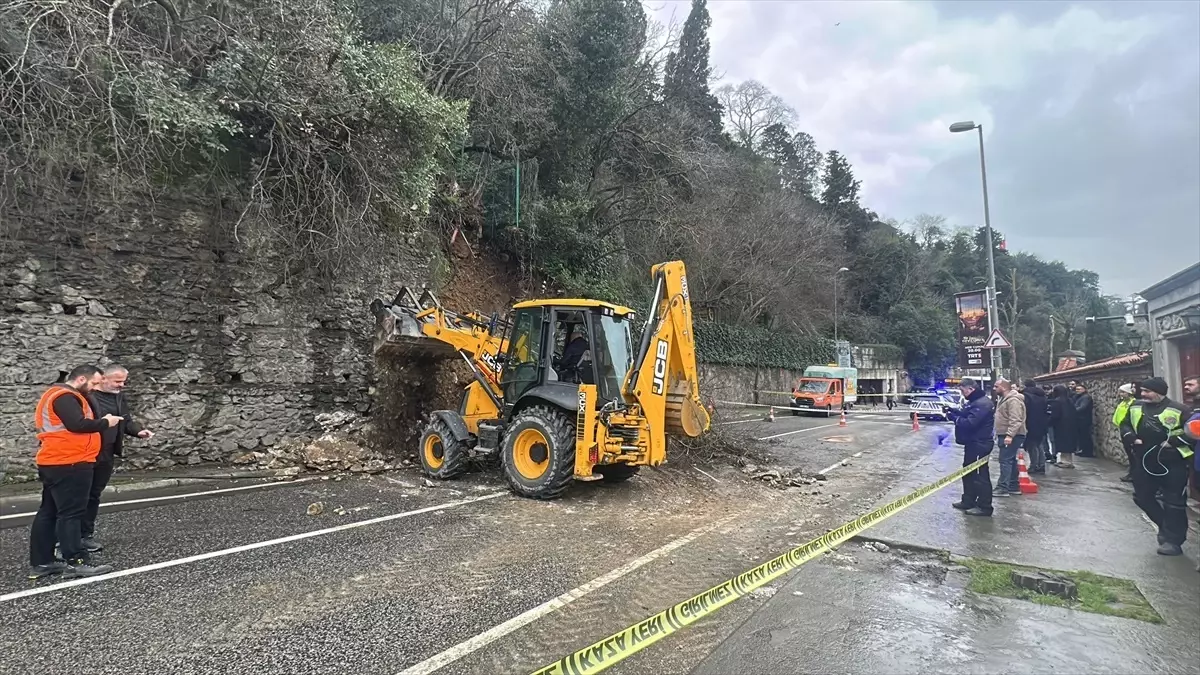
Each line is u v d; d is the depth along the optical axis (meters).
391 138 9.96
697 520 6.91
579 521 6.59
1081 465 12.04
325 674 3.20
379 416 10.16
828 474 10.77
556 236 16.30
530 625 3.90
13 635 3.52
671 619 3.54
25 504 6.58
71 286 7.70
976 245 68.62
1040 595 4.74
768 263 32.06
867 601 4.57
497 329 9.28
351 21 10.40
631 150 20.53
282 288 9.48
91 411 4.75
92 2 7.38
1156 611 4.41
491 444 8.37
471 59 13.89
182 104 7.71
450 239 13.88
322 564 4.91
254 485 7.87
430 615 4.00
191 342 8.64
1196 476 5.46
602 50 16.64
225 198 8.93
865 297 55.56
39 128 7.18
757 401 31.20
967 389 7.57
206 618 3.83
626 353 8.64
